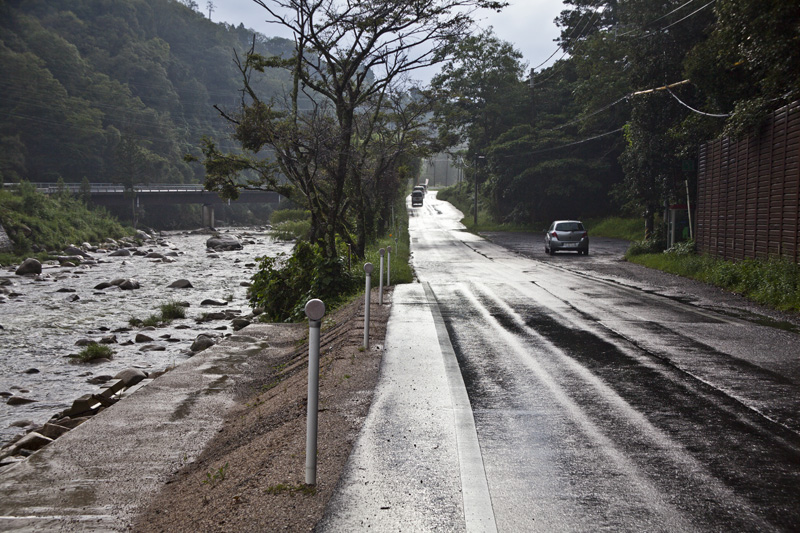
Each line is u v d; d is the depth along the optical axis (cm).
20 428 988
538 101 7575
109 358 1496
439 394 708
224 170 2173
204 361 1130
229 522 418
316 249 1903
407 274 2148
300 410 675
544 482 467
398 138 2912
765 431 583
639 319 1270
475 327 1177
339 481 463
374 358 904
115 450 672
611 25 7012
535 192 6856
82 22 15388
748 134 1905
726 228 2177
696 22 2895
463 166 8875
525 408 660
